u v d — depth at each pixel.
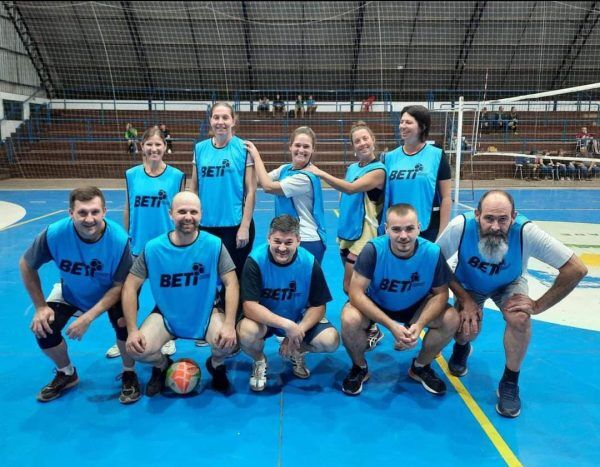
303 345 2.91
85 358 3.26
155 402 2.71
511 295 2.71
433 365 3.24
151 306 4.29
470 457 2.23
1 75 16.44
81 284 2.72
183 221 2.61
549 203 10.95
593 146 15.64
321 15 17.56
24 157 16.56
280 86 19.56
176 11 17.31
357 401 2.74
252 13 17.50
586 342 3.47
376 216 3.47
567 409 2.64
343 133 17.81
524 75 19.09
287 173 3.34
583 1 16.98
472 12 17.41
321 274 2.80
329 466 2.16
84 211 2.47
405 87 19.52
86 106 19.06
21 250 6.22
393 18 17.58
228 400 2.74
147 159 3.41
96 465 2.16
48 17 17.48
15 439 2.35
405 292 2.82
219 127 3.33
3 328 3.70
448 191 3.39
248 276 2.75
